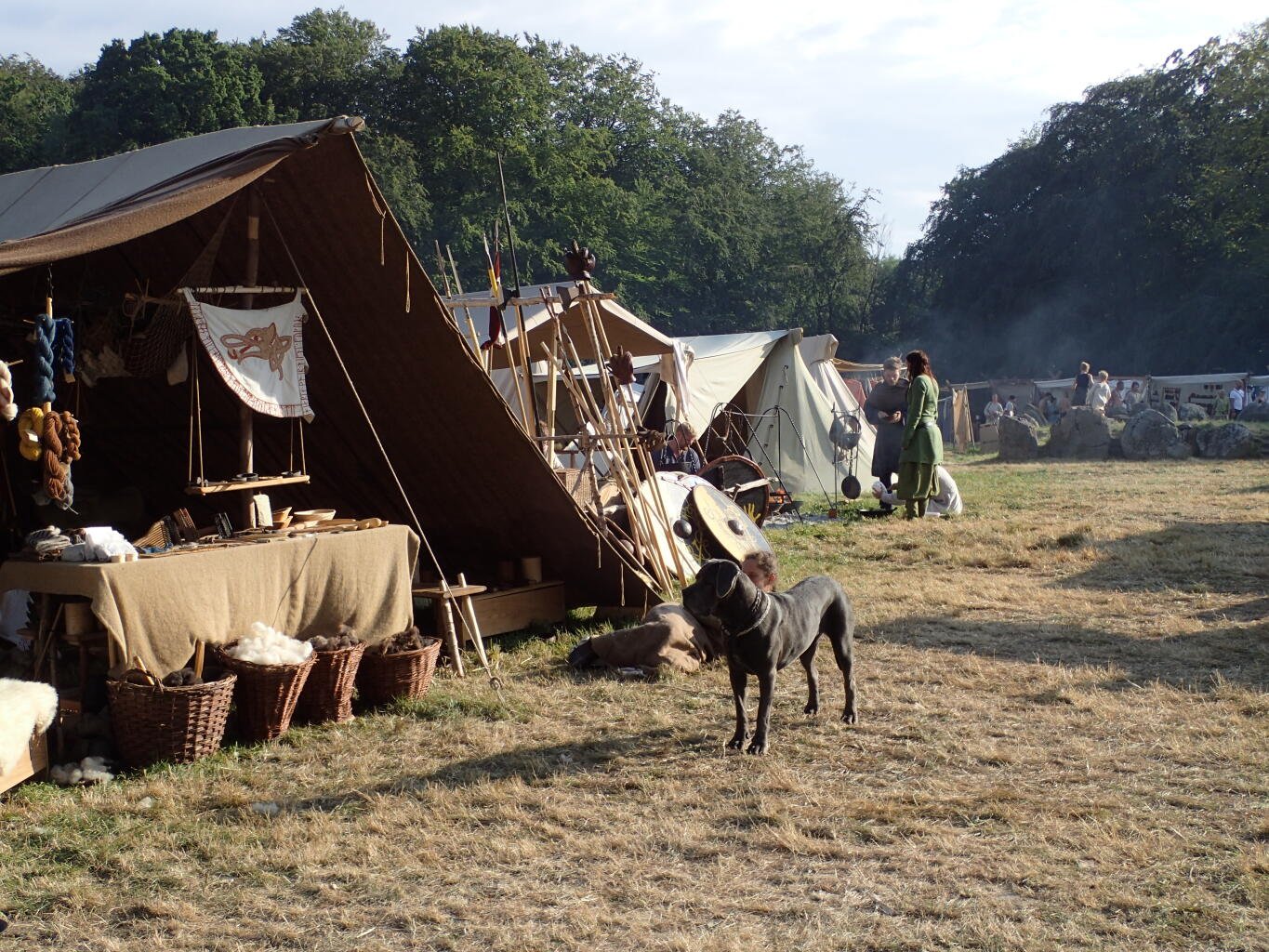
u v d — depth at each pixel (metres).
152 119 48.19
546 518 8.79
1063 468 23.08
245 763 5.77
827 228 75.75
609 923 3.97
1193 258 58.78
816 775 5.44
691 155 72.62
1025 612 9.08
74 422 6.07
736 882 4.29
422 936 3.93
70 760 5.73
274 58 55.31
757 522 13.67
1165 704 6.40
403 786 5.43
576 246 10.19
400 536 7.08
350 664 6.46
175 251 7.54
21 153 53.59
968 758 5.61
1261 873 4.18
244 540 6.47
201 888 4.35
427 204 49.03
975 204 65.62
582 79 69.62
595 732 6.23
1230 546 11.80
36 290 7.68
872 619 8.86
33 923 4.09
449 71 53.50
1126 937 3.76
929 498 15.16
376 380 8.11
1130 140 59.34
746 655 5.67
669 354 14.60
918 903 4.04
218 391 8.72
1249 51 56.59
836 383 18.72
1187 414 34.06
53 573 5.66
